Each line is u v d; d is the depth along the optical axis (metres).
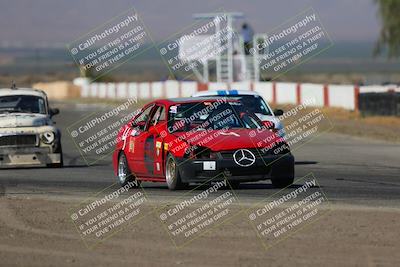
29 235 31.11
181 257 27.47
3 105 60.31
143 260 27.11
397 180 48.22
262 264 26.39
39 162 58.25
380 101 108.31
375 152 69.50
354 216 33.75
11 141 57.84
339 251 28.02
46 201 39.09
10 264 26.62
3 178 51.62
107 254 28.03
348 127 94.50
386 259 26.95
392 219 32.97
